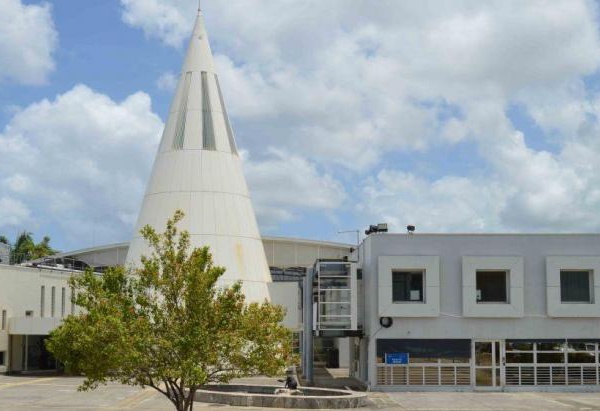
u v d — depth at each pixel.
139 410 33.78
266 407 34.50
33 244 100.38
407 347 41.56
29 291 59.25
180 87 62.22
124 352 22.25
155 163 61.38
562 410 33.28
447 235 42.12
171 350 22.94
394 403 35.97
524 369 41.59
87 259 81.88
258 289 58.25
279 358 24.34
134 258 58.62
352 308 43.47
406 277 42.38
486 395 39.56
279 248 79.25
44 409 34.16
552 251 42.19
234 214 59.50
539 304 41.97
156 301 24.14
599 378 41.66
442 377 41.47
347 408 34.09
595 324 41.97
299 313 58.91
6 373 56.06
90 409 34.12
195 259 24.08
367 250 43.72
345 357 63.84
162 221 58.25
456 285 41.97
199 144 60.12
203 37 63.62
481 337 41.62
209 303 23.58
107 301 23.17
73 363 23.41
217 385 40.44
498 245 42.12
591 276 42.22
